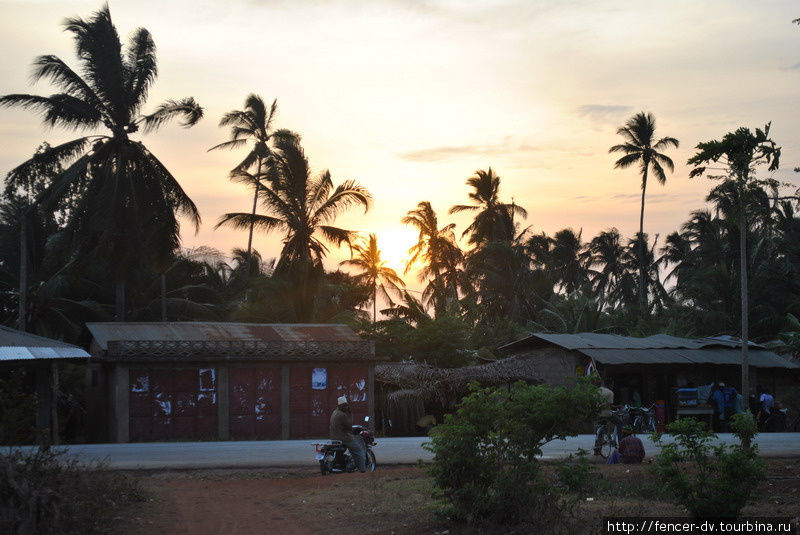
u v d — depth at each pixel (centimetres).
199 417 3094
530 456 1095
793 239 5284
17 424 2017
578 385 1105
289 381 3209
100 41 4006
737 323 5516
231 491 1489
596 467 1652
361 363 3297
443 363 3962
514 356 3562
